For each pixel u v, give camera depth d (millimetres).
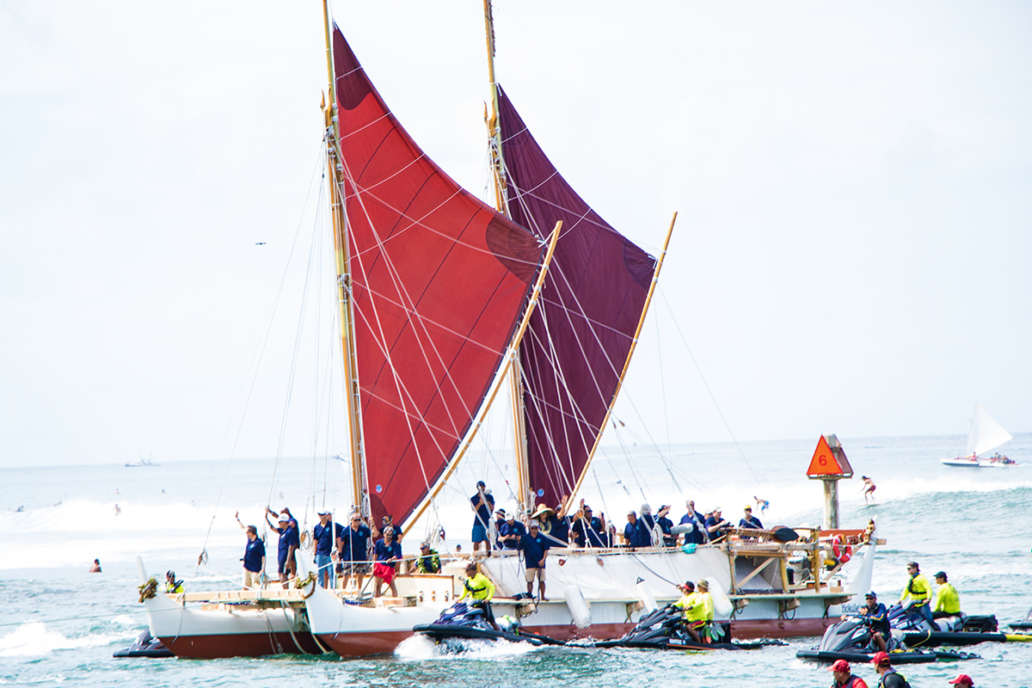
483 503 131750
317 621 111312
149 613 117875
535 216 157375
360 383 132750
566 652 117312
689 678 104938
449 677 105500
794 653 118625
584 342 156375
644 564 127375
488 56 156375
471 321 141000
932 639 123375
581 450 154500
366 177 135750
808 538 138125
